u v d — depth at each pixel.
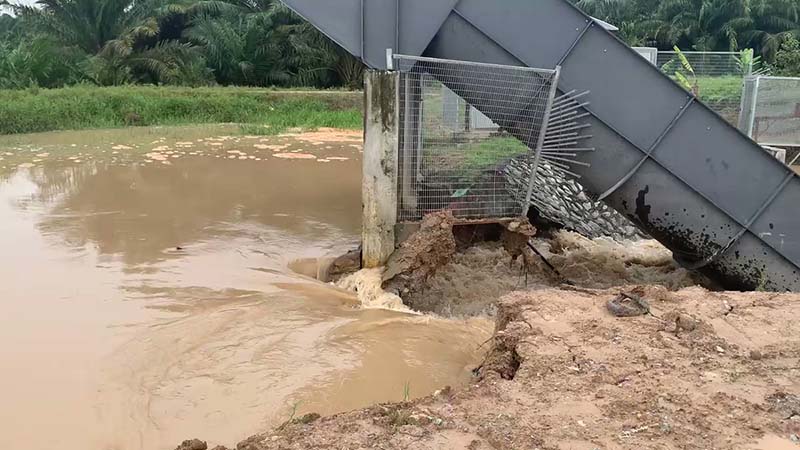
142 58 37.22
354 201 13.40
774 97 17.34
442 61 8.75
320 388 5.72
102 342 6.43
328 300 8.01
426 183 9.02
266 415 5.23
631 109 9.52
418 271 8.48
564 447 3.91
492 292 9.16
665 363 5.03
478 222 9.12
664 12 51.06
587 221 12.34
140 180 14.74
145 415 5.18
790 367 5.04
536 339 5.41
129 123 26.59
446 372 6.20
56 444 4.74
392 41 9.42
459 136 9.24
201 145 20.70
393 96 8.57
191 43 40.94
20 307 7.22
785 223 9.58
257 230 11.01
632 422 4.21
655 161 9.62
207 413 5.23
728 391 4.63
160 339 6.53
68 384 5.61
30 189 13.52
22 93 26.59
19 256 9.03
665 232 10.01
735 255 9.81
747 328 5.78
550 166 10.35
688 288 6.90
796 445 3.99
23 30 40.84
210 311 7.31
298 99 32.03
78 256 9.14
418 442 3.95
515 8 9.48
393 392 5.71
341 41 9.34
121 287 7.97
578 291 6.74
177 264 8.98
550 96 9.20
